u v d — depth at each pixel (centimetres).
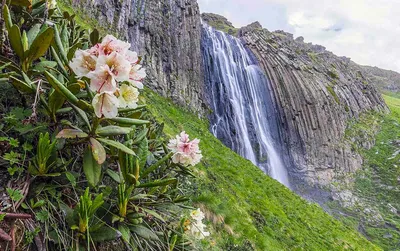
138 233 217
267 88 4400
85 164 195
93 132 202
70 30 327
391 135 5450
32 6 268
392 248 3366
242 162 2109
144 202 243
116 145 205
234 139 3362
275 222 1252
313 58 5972
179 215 308
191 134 1788
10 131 195
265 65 4559
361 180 4528
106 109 167
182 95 2864
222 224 714
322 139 4481
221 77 3691
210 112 3250
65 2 1723
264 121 4122
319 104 4616
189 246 290
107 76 161
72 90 196
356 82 6419
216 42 4062
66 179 204
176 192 310
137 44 2592
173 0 3241
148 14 2808
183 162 277
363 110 5822
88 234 176
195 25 3506
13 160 176
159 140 330
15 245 158
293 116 4353
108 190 221
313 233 1544
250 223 947
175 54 2997
